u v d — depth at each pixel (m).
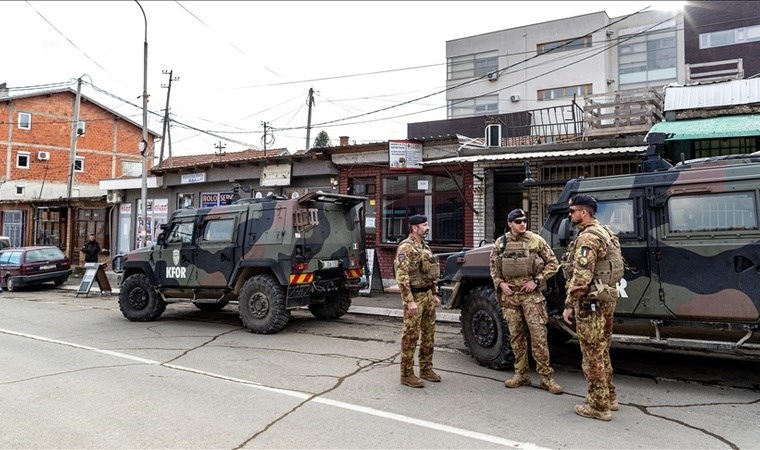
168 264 9.79
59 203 23.30
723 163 5.45
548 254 5.28
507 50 34.72
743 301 4.90
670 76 30.11
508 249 5.38
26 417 4.60
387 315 10.55
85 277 15.22
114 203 21.34
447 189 13.31
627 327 5.54
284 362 6.59
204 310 11.50
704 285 5.09
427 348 5.65
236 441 4.00
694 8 29.38
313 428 4.27
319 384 5.57
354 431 4.20
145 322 9.98
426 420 4.45
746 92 10.37
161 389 5.42
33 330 9.16
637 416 4.56
